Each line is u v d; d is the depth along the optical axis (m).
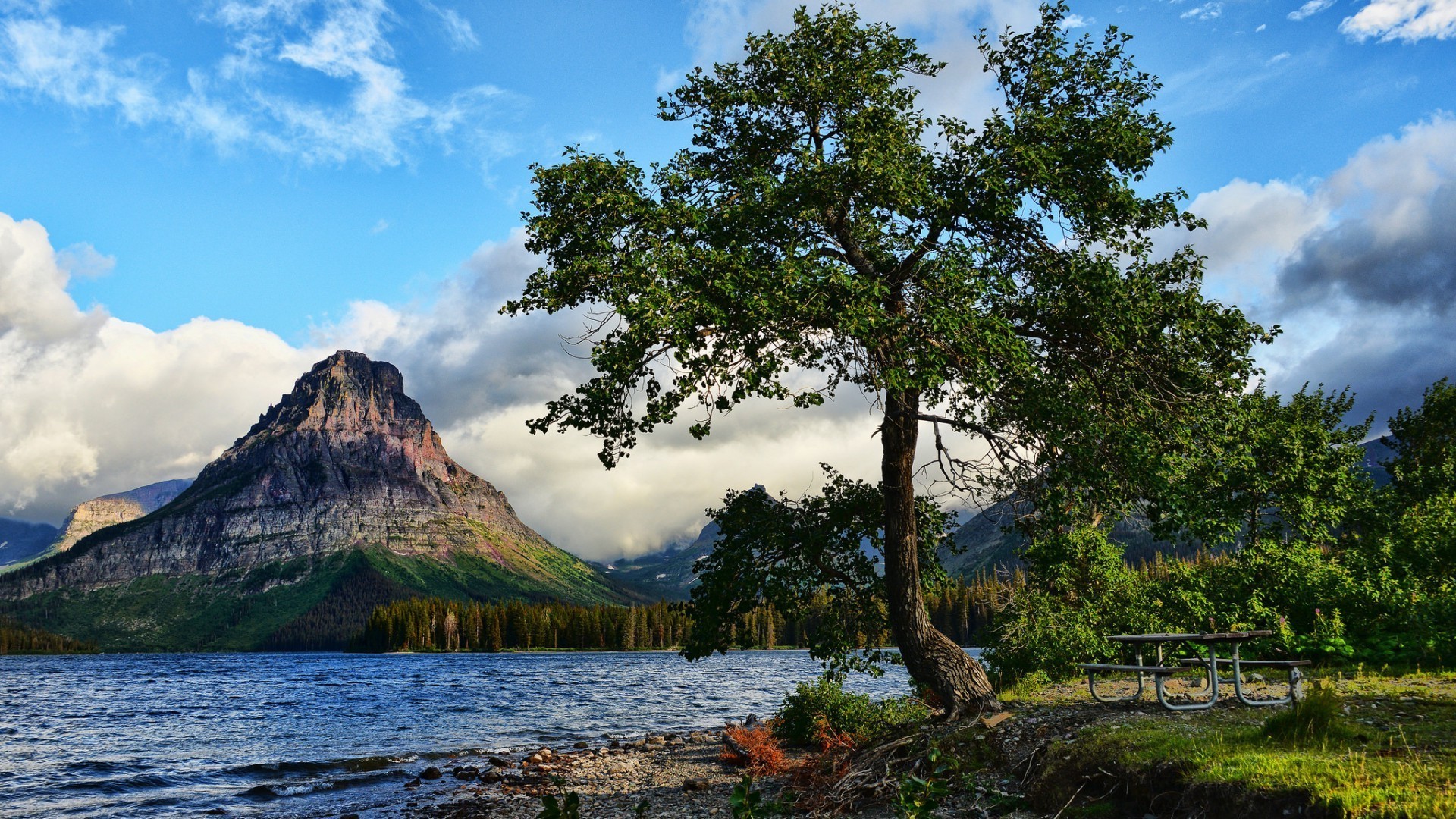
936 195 13.45
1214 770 7.74
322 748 29.66
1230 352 14.66
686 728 34.78
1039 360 14.08
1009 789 10.38
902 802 7.50
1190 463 13.84
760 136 16.08
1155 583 22.72
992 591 23.67
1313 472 22.78
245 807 19.00
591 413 14.08
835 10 15.41
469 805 17.75
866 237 14.63
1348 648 18.03
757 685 66.38
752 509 15.57
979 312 13.20
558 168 13.58
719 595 14.87
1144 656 21.56
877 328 12.48
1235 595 21.41
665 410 12.23
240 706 50.41
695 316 11.66
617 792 17.73
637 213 13.12
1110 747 9.43
